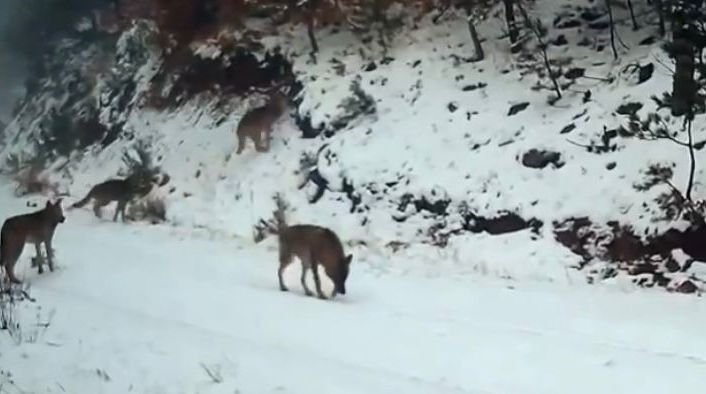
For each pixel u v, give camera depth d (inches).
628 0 713.6
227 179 762.8
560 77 682.8
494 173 611.8
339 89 764.0
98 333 398.9
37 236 569.0
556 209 562.3
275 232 658.8
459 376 333.7
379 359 356.2
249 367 335.0
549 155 604.7
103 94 1071.0
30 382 326.3
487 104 683.4
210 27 986.7
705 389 306.3
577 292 470.9
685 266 496.7
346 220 649.0
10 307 437.4
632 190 550.9
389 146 681.0
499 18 794.2
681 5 556.7
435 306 447.5
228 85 904.9
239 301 465.1
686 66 559.5
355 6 861.8
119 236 697.0
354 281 512.1
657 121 582.6
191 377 323.9
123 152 954.7
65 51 1266.0
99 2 1250.0
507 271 529.3
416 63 771.4
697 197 522.9
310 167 711.7
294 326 409.4
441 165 641.0
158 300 478.3
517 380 327.6
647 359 343.6
